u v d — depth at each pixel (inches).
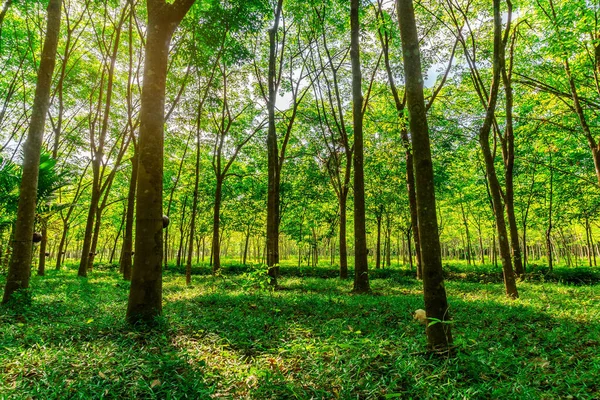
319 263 1507.1
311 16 630.5
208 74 588.4
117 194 1172.5
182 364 148.0
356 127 434.9
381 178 761.6
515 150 702.5
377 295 405.1
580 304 321.4
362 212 435.8
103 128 622.5
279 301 331.9
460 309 296.8
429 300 164.1
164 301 343.3
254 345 180.7
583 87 563.8
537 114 592.7
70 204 416.2
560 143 620.7
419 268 613.9
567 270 684.1
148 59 238.4
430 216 165.3
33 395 118.1
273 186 512.1
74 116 850.8
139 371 138.3
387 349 175.2
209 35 435.8
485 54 539.5
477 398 125.0
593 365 155.9
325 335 203.6
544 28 469.7
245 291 390.0
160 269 231.8
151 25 241.1
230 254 2460.6
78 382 127.6
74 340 184.5
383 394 126.3
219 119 787.4
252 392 126.9
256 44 665.6
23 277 280.5
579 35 416.2
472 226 1279.5
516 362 160.6
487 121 369.7
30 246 289.4
